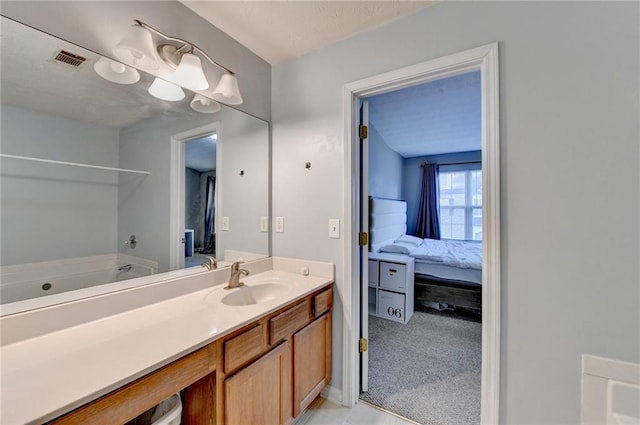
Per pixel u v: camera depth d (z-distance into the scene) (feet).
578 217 3.61
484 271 4.17
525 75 3.90
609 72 3.44
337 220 5.64
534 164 3.84
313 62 5.95
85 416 2.23
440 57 4.53
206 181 5.36
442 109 9.49
